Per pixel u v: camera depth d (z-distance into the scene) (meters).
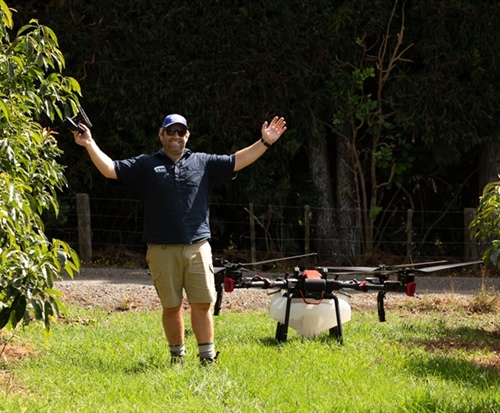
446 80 27.95
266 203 28.72
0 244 10.46
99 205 29.73
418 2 27.92
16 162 11.59
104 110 28.11
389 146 28.42
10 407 9.06
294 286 14.27
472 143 28.00
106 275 24.62
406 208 30.62
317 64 28.06
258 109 28.19
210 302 11.78
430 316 19.06
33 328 15.41
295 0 27.81
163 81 27.95
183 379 10.59
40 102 11.37
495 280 25.48
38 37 11.24
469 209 27.91
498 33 27.78
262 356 12.65
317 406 9.70
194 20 27.78
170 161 11.79
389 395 10.32
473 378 11.73
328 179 29.22
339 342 14.12
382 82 28.05
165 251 11.63
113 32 27.92
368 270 14.50
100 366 11.92
